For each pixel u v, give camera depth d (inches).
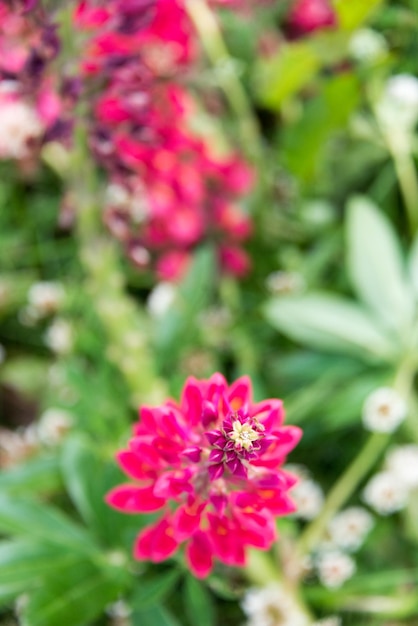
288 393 22.1
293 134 23.3
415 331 20.9
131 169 19.6
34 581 17.7
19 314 25.0
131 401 21.2
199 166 21.9
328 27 23.3
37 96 18.4
